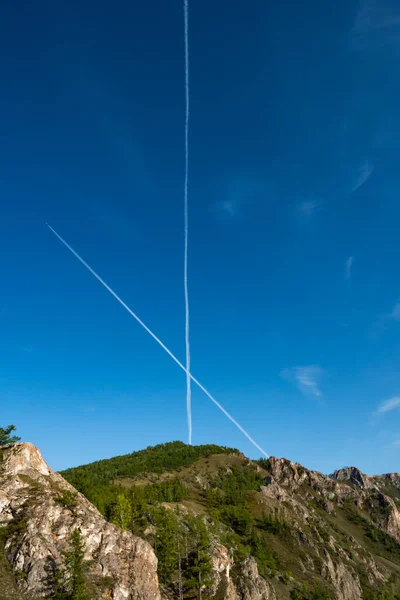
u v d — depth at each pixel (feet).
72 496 322.14
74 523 299.79
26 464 337.31
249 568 472.44
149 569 306.96
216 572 415.64
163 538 402.93
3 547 269.44
